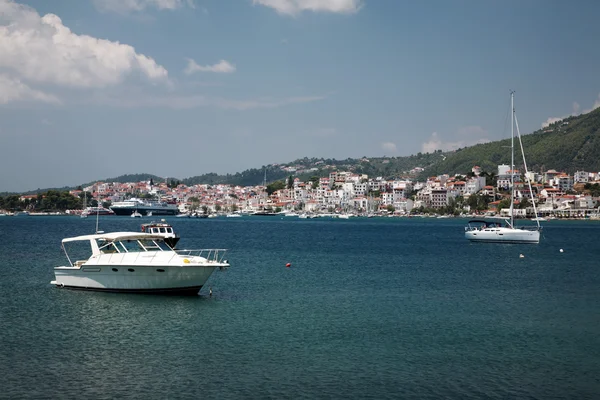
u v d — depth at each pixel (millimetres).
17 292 54188
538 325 44031
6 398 28531
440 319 45844
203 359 34594
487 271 77625
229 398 28750
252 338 39344
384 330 42062
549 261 92188
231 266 80812
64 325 42125
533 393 29984
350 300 53688
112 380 31000
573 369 33562
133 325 42344
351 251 111375
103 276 53531
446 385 30906
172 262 52188
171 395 29047
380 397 29172
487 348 37625
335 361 34562
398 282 66000
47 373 31953
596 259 95938
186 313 46469
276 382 30969
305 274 72438
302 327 42625
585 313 48438
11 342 37719
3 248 106688
